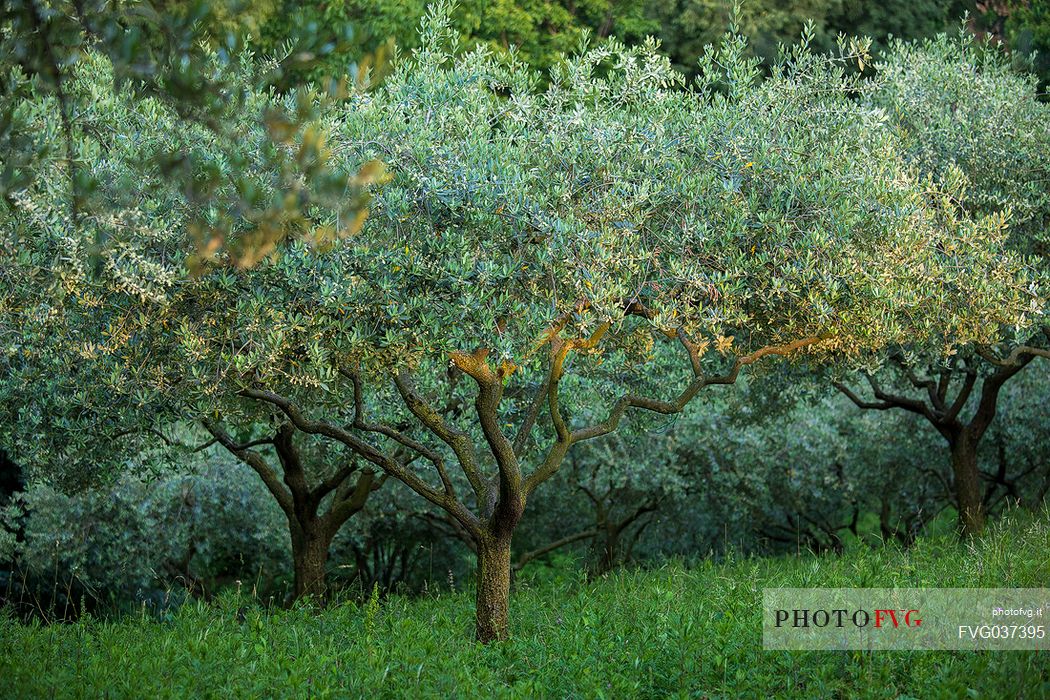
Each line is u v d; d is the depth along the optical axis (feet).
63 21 23.67
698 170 37.60
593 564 72.18
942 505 75.82
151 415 39.93
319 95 29.53
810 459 69.87
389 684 30.40
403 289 32.40
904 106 50.62
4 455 63.62
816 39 98.32
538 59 101.35
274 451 62.80
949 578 37.06
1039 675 28.25
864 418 70.90
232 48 24.17
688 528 73.72
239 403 42.60
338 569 71.15
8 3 23.29
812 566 42.70
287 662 31.07
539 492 69.72
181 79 23.39
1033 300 42.14
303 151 23.52
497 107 37.09
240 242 24.45
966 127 49.42
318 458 58.29
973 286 41.14
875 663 30.17
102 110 32.19
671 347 51.47
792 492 71.10
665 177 35.99
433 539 73.56
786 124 39.17
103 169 30.09
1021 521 54.54
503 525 36.94
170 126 31.89
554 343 36.83
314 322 32.19
